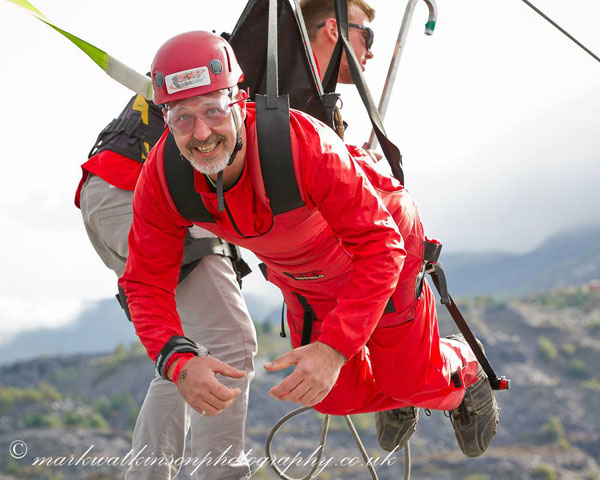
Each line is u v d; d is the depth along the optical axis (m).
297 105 6.41
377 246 5.11
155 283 5.59
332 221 5.16
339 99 6.48
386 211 5.24
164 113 4.85
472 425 7.61
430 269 6.61
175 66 4.71
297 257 5.81
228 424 6.79
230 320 6.98
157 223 5.46
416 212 6.22
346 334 4.98
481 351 7.36
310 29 7.44
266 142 4.95
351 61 6.45
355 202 5.07
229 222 5.33
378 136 6.24
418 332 6.39
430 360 6.60
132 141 7.03
